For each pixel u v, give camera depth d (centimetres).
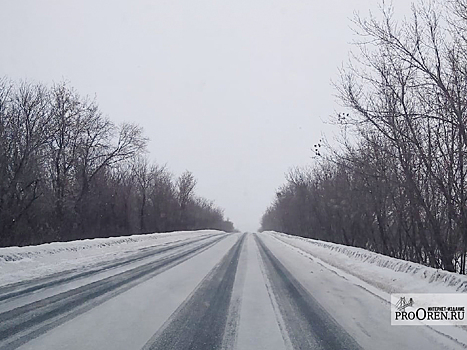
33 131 2878
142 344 705
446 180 1419
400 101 1536
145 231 5844
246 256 2480
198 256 2412
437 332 794
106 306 986
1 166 2566
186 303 1053
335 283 1401
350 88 2220
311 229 4884
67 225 3566
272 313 954
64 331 770
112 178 4819
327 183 3547
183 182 7906
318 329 818
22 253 1662
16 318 854
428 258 1797
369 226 2545
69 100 3488
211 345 711
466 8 1245
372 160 1930
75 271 1565
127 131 4166
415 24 1408
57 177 3497
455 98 1298
